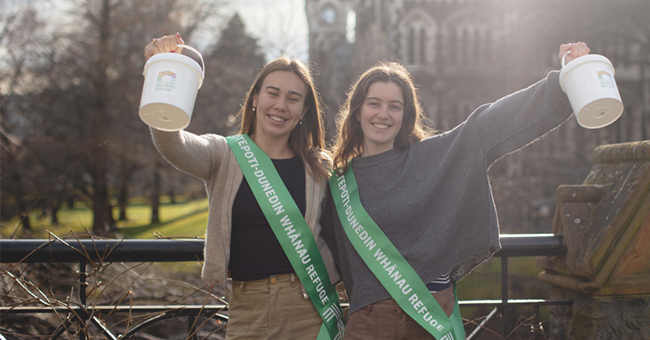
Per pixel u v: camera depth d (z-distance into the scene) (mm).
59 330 2262
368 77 2137
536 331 2443
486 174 1930
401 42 28844
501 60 27688
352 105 2197
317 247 1986
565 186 2418
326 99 19094
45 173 14961
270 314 1874
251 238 1942
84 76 17578
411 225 1956
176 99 1610
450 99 28203
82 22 17719
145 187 25875
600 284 2229
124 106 18328
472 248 1918
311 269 1941
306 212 2006
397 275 1912
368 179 2090
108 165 18875
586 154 25141
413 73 28422
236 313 1919
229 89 21141
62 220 21516
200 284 5055
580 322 2354
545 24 25875
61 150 15875
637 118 28141
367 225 1981
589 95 1700
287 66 2041
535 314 2453
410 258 1916
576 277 2365
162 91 1607
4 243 2086
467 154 1947
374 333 1904
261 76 2074
